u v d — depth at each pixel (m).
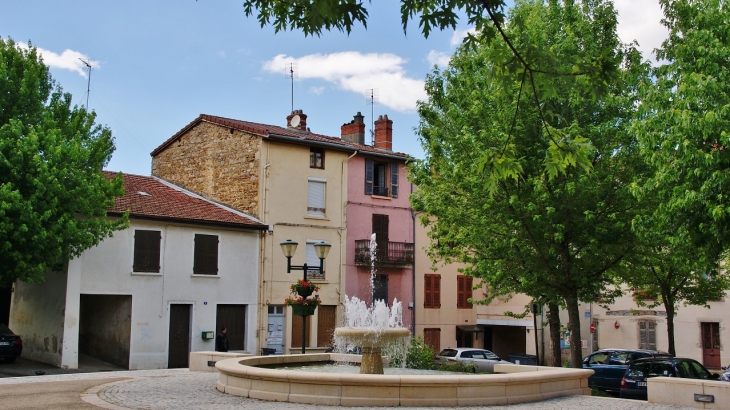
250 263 30.91
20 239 20.92
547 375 13.11
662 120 16.19
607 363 23.88
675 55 16.59
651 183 16.78
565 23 21.48
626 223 20.41
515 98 20.31
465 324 39.81
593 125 20.50
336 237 34.12
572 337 21.53
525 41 7.69
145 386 14.45
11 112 23.19
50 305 26.30
